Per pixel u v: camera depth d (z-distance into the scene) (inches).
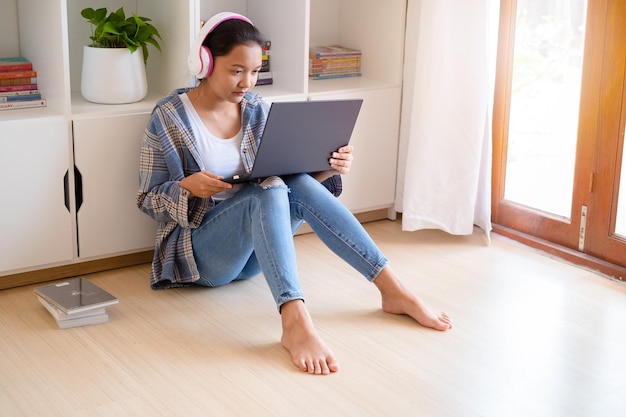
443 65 111.4
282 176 93.2
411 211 116.6
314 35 128.3
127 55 101.4
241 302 96.0
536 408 75.6
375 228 122.6
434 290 100.7
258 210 85.9
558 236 113.2
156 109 93.5
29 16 101.0
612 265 106.1
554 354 85.7
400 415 73.7
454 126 113.4
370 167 121.0
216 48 88.0
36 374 79.4
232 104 95.0
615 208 105.7
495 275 105.7
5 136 92.1
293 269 84.7
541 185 114.9
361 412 74.0
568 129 109.9
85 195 99.1
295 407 74.5
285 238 85.0
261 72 115.6
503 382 79.9
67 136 96.1
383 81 122.6
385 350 85.4
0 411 73.2
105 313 90.4
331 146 90.2
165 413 73.2
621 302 98.8
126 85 101.7
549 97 111.4
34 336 86.9
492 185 121.0
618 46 101.3
